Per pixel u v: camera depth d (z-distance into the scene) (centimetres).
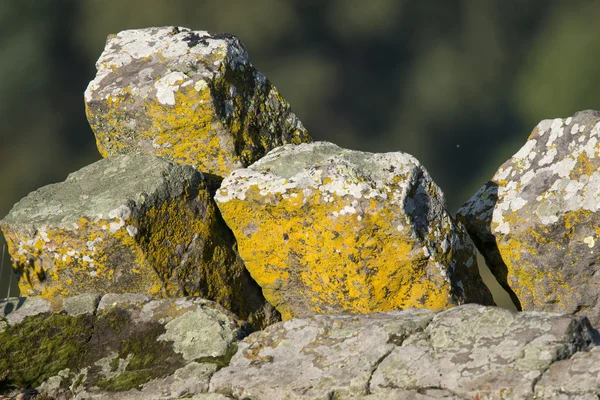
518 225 1869
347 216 1738
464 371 1488
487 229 1916
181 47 2073
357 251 1756
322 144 1912
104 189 1861
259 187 1798
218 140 2027
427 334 1598
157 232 1820
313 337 1672
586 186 1816
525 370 1455
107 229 1777
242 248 1878
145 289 1831
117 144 2092
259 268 1888
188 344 1728
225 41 2078
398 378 1516
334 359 1600
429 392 1473
